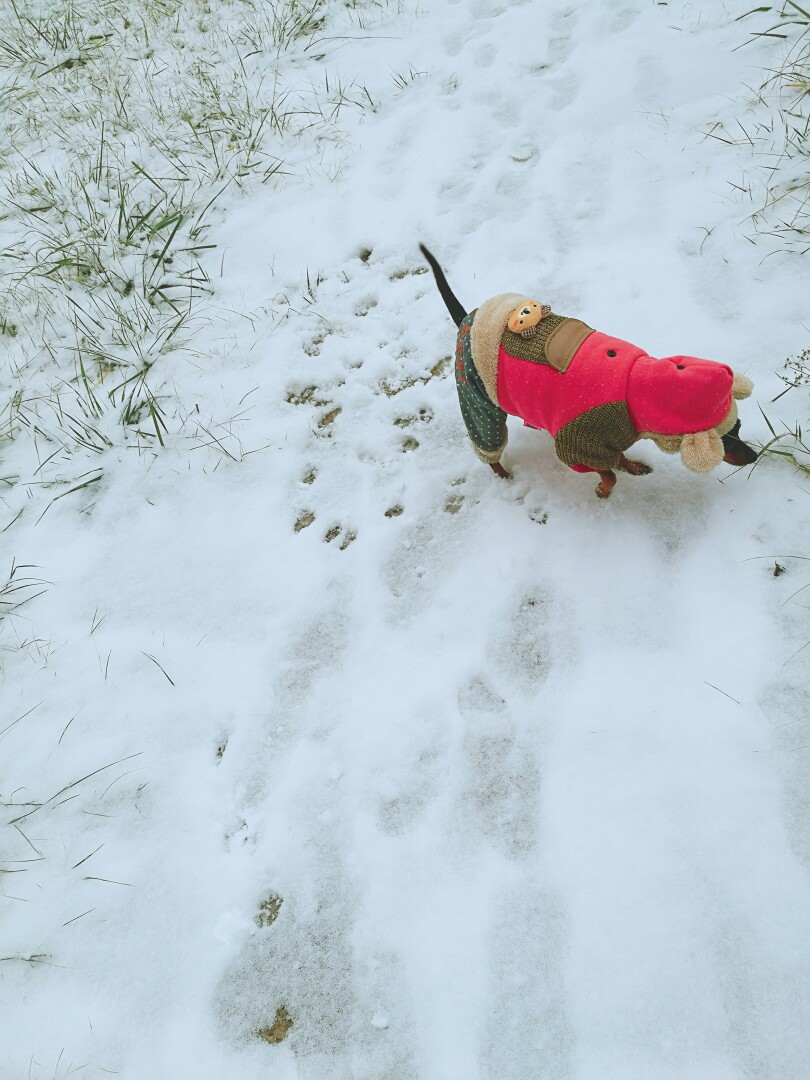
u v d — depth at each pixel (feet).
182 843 3.53
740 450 3.62
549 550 4.00
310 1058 3.01
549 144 5.68
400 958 3.13
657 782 3.28
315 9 7.48
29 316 5.72
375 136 6.24
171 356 5.33
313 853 3.42
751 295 4.48
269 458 4.74
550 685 3.62
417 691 3.74
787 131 5.04
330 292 5.43
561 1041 2.88
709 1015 2.84
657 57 5.85
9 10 8.54
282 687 3.88
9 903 3.47
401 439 4.66
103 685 4.02
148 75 7.36
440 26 6.89
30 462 4.99
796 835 3.07
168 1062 3.07
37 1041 3.15
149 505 4.67
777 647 3.45
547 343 3.49
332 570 4.23
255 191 6.18
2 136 7.17
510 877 3.21
